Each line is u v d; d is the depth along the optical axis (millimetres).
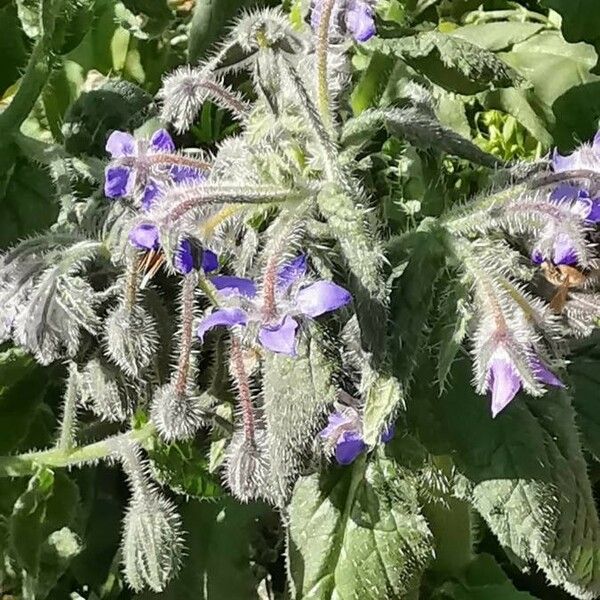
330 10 197
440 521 264
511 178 214
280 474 197
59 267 207
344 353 193
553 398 229
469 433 224
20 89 261
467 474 225
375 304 180
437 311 210
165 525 226
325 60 200
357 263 180
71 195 248
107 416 234
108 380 218
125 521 237
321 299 181
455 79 267
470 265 194
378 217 257
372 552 238
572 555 224
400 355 199
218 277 199
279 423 188
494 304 187
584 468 227
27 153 258
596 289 210
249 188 190
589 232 208
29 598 264
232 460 206
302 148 206
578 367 253
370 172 261
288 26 214
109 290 212
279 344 179
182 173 209
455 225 203
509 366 181
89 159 254
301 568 241
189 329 200
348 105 249
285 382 187
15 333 210
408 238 209
